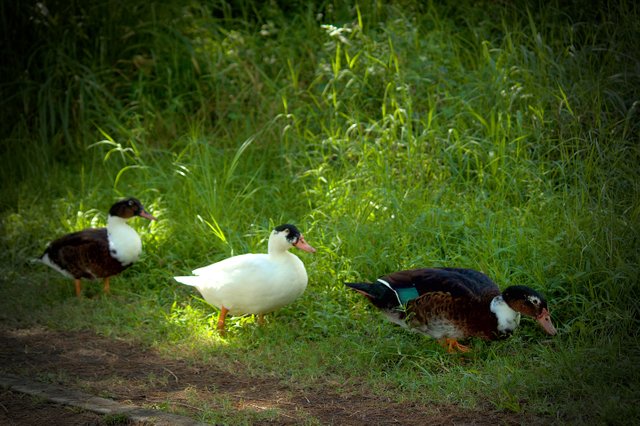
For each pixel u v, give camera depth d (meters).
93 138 14.32
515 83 12.87
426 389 7.86
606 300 9.00
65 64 14.78
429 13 14.78
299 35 15.37
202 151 13.31
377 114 13.52
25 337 9.49
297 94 13.87
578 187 10.92
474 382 7.82
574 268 9.48
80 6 15.41
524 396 7.49
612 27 13.34
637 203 10.03
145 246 11.54
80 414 7.39
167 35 15.29
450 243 10.59
